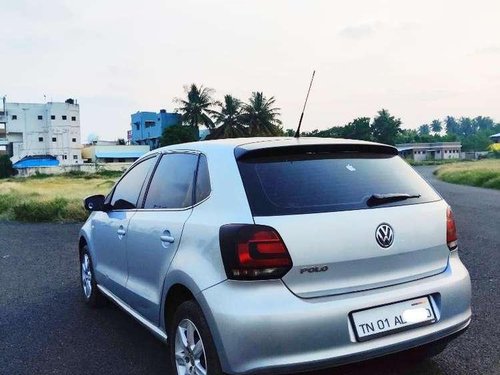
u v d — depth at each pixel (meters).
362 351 2.56
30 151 89.38
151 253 3.42
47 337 4.39
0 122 87.62
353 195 2.84
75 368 3.70
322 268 2.59
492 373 3.33
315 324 2.48
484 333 4.07
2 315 5.09
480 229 9.70
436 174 41.22
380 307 2.67
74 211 14.07
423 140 140.75
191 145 3.56
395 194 2.95
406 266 2.86
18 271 7.28
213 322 2.57
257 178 2.80
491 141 143.75
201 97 77.88
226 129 75.88
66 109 90.56
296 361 2.46
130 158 96.81
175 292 3.12
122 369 3.65
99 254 4.73
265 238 2.54
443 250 3.06
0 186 30.34
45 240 10.34
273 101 77.19
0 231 12.05
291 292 2.54
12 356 3.98
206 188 3.03
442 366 3.45
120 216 4.16
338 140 3.27
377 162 3.21
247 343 2.45
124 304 4.18
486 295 5.16
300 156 3.01
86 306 5.34
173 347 3.09
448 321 2.90
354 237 2.68
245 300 2.50
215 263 2.66
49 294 5.89
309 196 2.74
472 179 26.91
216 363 2.63
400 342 2.66
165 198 3.53
